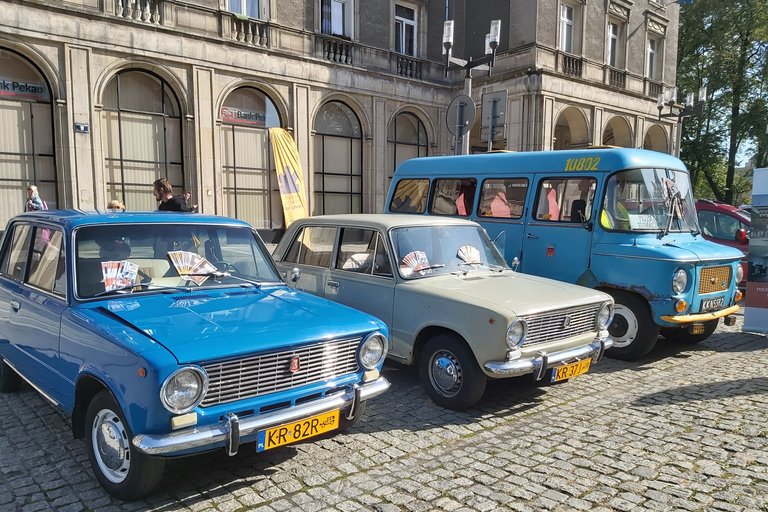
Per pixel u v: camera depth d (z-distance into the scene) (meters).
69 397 3.66
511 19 20.00
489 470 3.87
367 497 3.48
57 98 13.10
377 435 4.50
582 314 5.34
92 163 13.71
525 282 5.69
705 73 32.56
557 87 19.44
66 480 3.62
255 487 3.59
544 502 3.43
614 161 7.01
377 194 20.02
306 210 18.03
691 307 6.57
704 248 6.93
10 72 12.80
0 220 12.96
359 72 19.02
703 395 5.50
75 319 3.61
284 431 3.44
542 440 4.40
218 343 3.23
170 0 14.68
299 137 17.70
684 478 3.75
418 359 5.48
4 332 4.81
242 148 16.86
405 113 21.11
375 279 5.64
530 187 7.80
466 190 8.65
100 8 13.66
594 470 3.87
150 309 3.68
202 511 3.28
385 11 19.84
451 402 5.05
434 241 5.90
